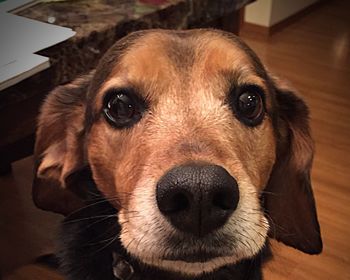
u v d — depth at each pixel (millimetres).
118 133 229
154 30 248
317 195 499
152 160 200
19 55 257
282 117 269
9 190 481
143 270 243
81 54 292
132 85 226
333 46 796
